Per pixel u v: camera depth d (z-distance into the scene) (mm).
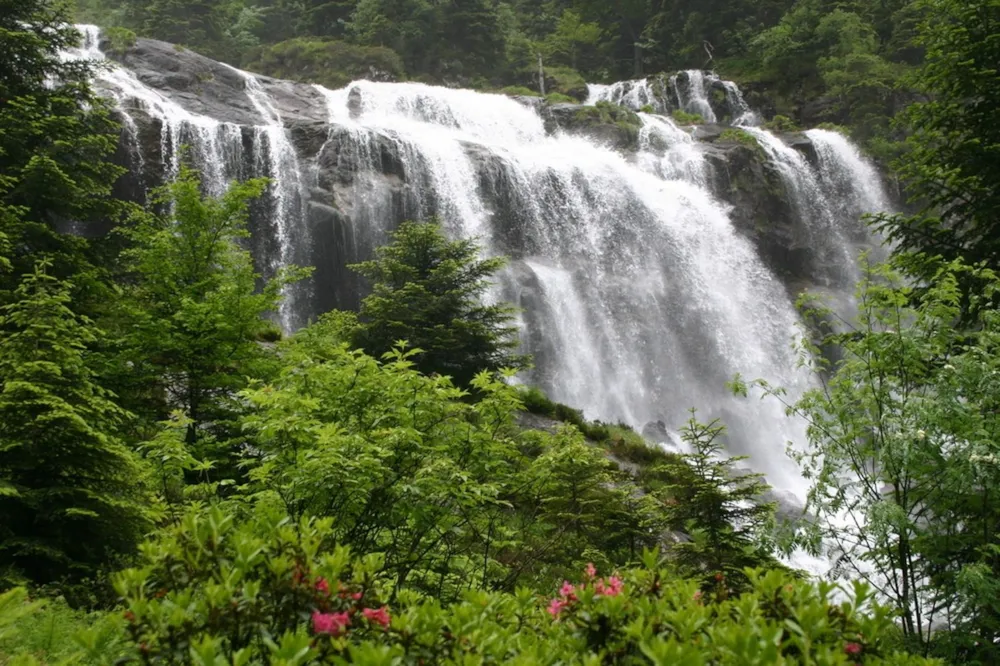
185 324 9906
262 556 3018
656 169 41781
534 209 36094
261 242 30359
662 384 34312
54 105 13641
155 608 2684
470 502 6348
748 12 63156
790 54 55812
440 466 5977
